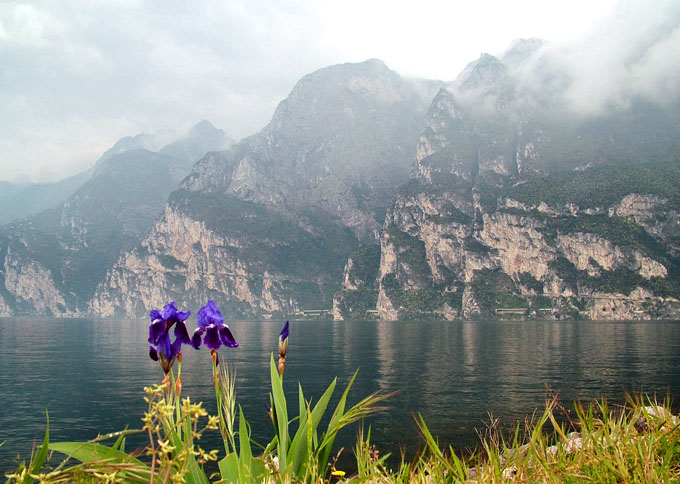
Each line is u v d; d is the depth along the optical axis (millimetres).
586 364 83875
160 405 3068
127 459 3211
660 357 92500
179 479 3092
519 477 4695
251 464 4145
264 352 114125
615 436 5195
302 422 4516
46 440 3146
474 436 34000
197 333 3918
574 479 4559
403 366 85000
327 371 77875
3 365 90000
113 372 79188
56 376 74562
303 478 4332
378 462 4930
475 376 71500
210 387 59344
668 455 4574
